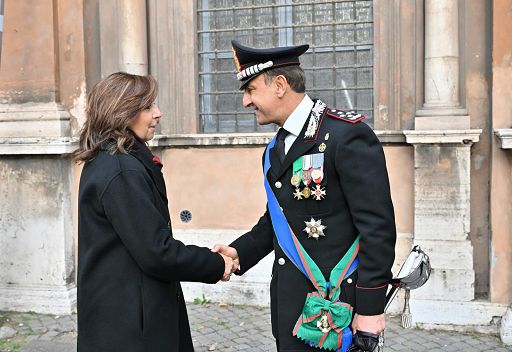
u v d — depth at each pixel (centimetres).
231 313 447
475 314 407
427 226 414
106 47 473
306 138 205
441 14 410
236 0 476
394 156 435
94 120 210
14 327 434
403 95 436
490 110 409
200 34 484
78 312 212
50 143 451
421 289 416
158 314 205
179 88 482
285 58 207
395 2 432
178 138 473
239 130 485
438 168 410
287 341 210
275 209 212
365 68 456
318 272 204
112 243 204
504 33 392
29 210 469
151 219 198
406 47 432
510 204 402
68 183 470
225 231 472
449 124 409
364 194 194
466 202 408
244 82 212
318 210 204
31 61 469
